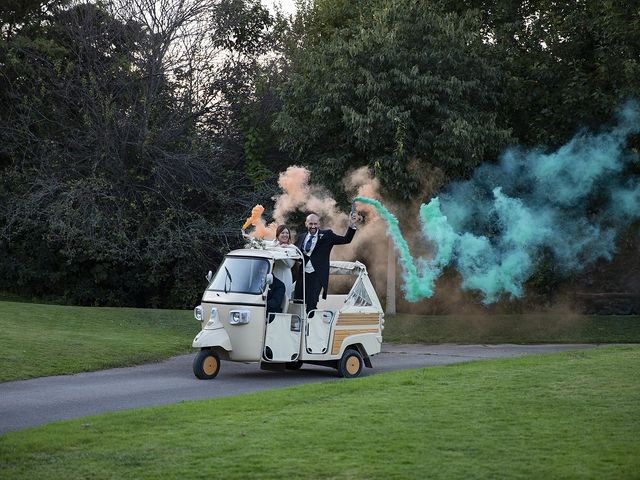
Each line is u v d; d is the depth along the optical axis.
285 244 14.04
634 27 22.33
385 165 22.64
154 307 31.17
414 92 22.80
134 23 29.55
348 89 23.53
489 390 10.67
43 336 16.91
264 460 7.32
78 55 29.50
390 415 9.14
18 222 30.00
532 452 7.50
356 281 14.48
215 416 9.16
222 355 13.42
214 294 13.32
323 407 9.68
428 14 23.84
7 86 30.23
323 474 6.90
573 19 23.77
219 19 30.48
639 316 26.02
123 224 27.98
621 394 10.20
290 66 30.36
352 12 28.75
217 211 30.03
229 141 30.52
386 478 6.77
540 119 24.16
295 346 13.45
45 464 7.27
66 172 28.95
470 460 7.26
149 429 8.53
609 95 22.78
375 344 14.43
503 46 24.84
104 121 28.53
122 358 15.20
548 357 14.17
